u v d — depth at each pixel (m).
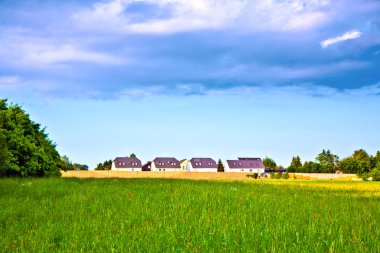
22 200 19.50
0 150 42.06
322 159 150.75
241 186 32.44
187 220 12.58
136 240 9.98
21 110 52.38
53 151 57.91
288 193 25.91
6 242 10.05
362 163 140.38
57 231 11.41
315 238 9.95
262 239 9.60
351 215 14.72
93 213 15.09
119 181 39.88
